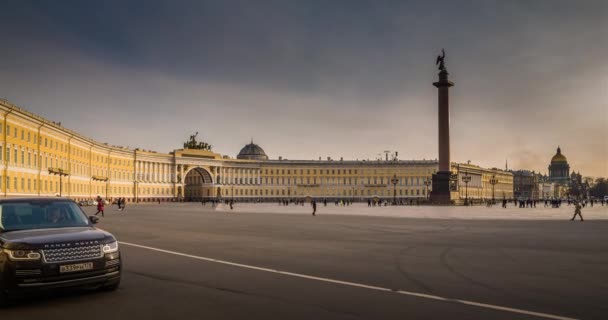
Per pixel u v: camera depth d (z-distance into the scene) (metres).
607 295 11.66
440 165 94.00
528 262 16.88
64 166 101.88
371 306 10.59
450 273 14.63
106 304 10.82
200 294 11.78
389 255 18.69
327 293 11.87
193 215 56.06
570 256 18.42
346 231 30.72
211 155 189.38
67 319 9.66
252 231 30.75
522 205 106.38
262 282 13.23
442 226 35.47
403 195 194.12
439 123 93.00
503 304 10.77
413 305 10.68
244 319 9.61
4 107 72.38
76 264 11.02
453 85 93.06
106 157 137.62
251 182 195.75
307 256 18.45
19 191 78.88
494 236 27.03
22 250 10.62
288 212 66.06
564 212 68.50
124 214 58.91
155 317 9.77
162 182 172.00
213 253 19.36
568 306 10.59
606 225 37.34
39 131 87.69
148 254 19.03
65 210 12.98
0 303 10.61
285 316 9.82
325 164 197.88
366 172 196.75
